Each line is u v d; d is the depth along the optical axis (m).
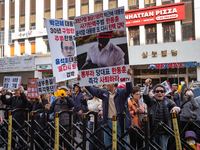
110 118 4.32
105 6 20.31
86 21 4.16
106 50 4.01
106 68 4.01
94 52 4.10
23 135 5.18
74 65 5.44
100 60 4.05
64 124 5.23
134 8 19.39
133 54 18.70
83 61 4.19
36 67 22.67
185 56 17.17
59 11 22.59
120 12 3.91
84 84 4.18
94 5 20.97
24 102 5.84
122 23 3.90
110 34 3.98
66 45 5.36
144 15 18.48
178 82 18.78
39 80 5.16
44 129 4.52
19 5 24.39
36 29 23.30
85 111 7.48
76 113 6.34
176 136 3.12
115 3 20.05
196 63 16.61
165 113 4.11
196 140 4.03
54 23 5.23
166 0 18.31
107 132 4.02
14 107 5.90
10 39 24.66
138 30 19.02
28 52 23.70
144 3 18.97
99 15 4.06
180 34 17.59
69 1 22.19
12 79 5.88
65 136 4.39
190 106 5.53
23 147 4.79
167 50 17.69
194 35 17.38
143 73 20.03
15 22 24.42
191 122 3.52
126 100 4.28
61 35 5.32
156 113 4.17
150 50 18.20
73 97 7.14
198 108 5.61
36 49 23.36
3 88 5.89
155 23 18.42
